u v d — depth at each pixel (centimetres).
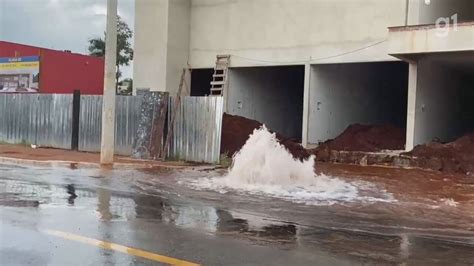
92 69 3641
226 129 2136
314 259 593
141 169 1502
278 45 2533
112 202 930
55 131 2078
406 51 1902
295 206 969
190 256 585
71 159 1661
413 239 724
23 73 3197
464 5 2569
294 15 2488
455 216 927
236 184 1230
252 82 2809
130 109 1841
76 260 556
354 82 2753
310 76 2448
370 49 2286
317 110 2494
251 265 559
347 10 2342
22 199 923
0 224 714
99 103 1948
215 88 2703
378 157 1948
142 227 728
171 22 2711
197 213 860
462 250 668
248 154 1291
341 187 1255
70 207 862
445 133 2383
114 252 591
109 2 1548
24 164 1566
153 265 546
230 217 836
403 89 3191
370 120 2925
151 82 2742
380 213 929
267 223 798
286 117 3064
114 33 1559
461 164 1762
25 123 2181
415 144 2080
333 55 2381
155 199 990
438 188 1317
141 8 2781
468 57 2009
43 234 664
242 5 2636
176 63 2747
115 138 1867
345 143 2273
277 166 1276
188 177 1344
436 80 2247
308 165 1345
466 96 2670
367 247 662
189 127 1728
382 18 2252
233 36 2664
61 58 3425
